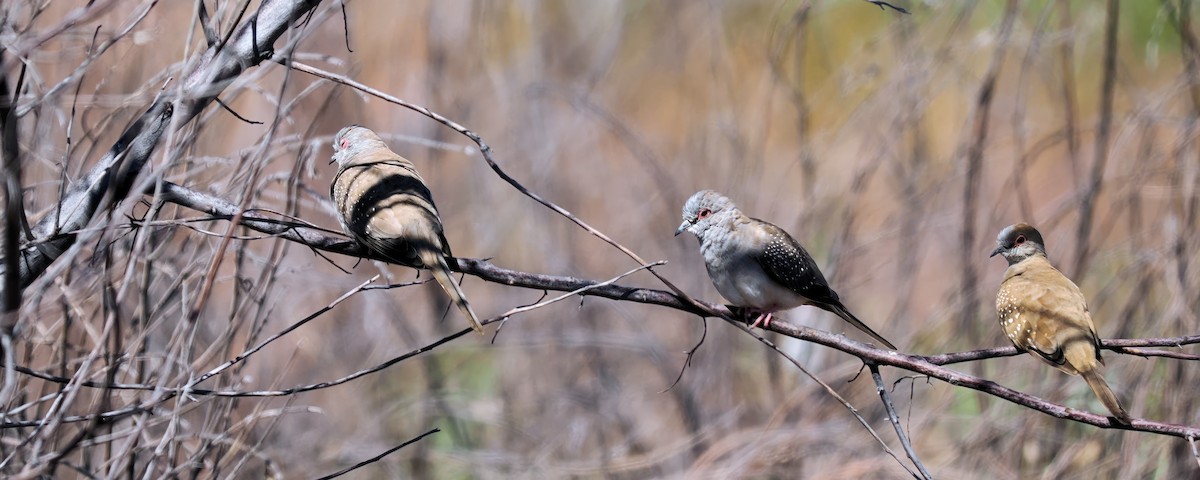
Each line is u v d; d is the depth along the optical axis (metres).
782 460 12.75
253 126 13.06
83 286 7.41
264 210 7.04
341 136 9.29
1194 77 13.52
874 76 15.59
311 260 15.65
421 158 17.08
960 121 18.22
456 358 16.72
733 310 9.43
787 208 16.75
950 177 14.48
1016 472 12.66
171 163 6.24
